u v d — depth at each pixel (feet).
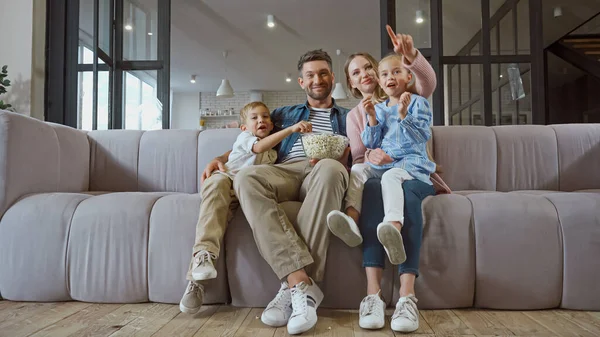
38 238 4.97
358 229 4.21
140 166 7.14
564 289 4.48
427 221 4.59
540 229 4.51
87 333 3.82
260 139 5.56
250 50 21.25
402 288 4.22
